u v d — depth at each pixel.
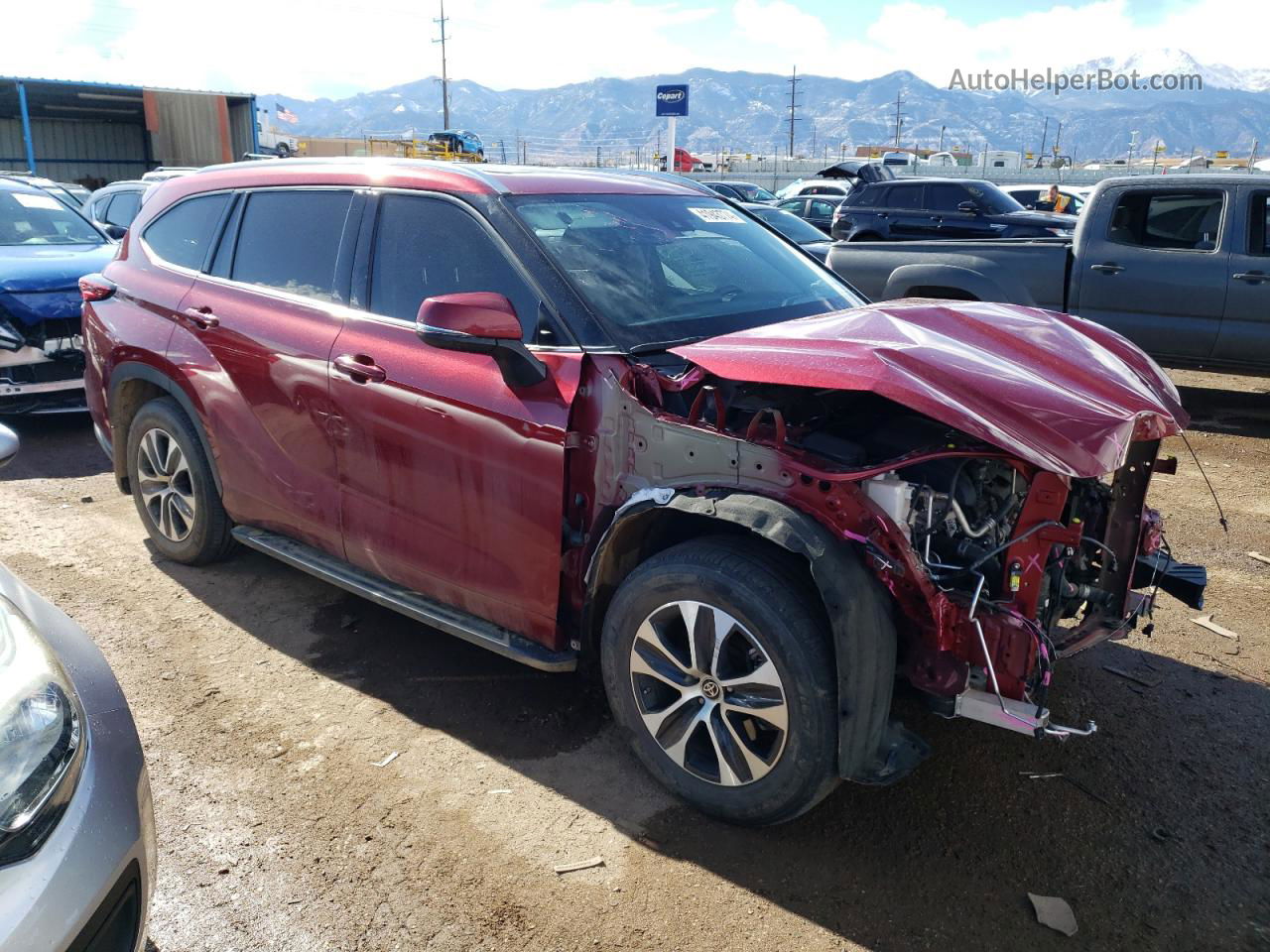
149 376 4.33
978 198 16.20
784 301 3.63
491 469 3.07
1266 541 5.29
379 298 3.51
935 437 2.79
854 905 2.55
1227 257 7.64
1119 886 2.64
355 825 2.85
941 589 2.57
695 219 3.90
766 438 2.70
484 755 3.21
